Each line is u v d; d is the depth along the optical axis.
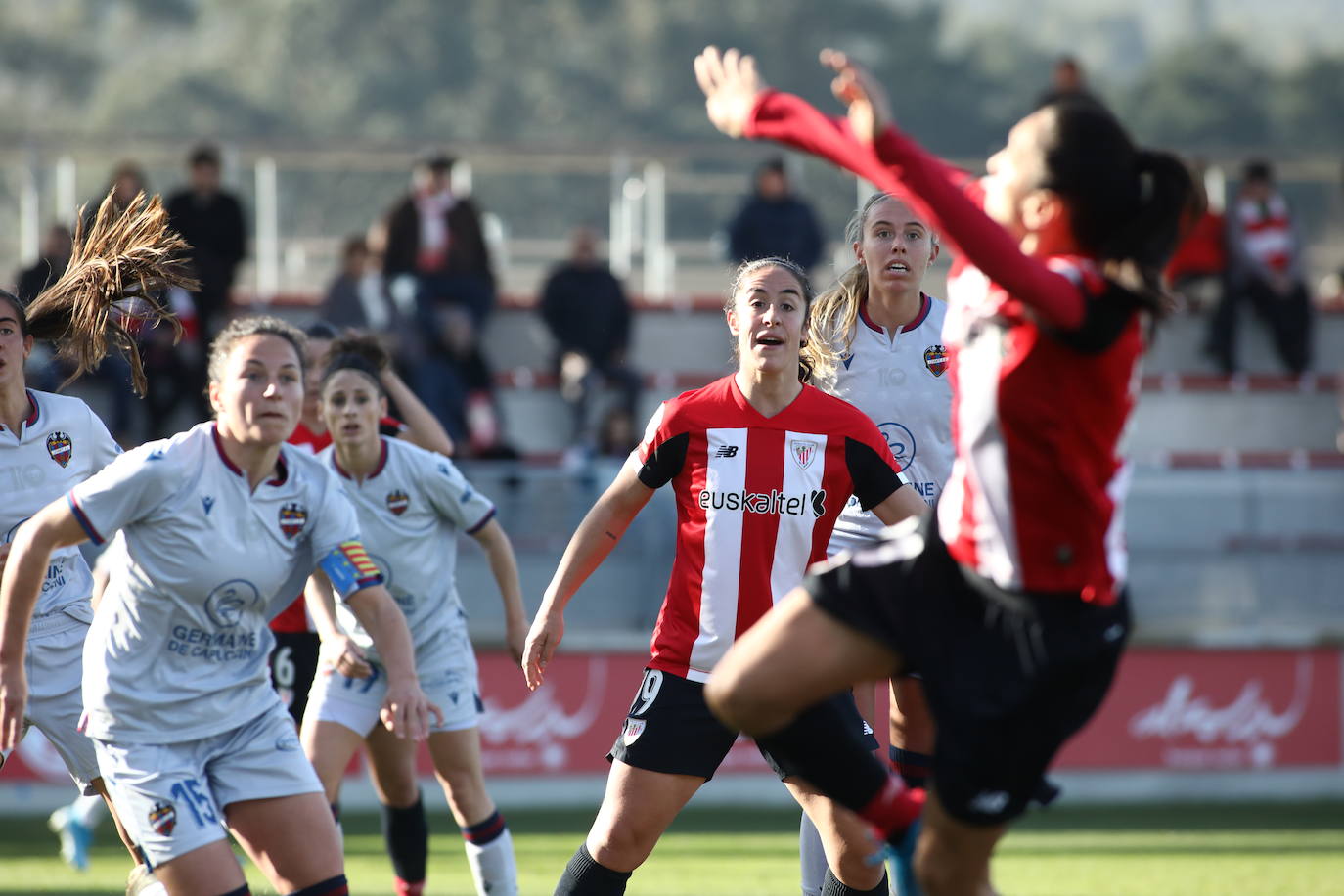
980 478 11.79
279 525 14.73
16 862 28.17
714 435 16.16
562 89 139.00
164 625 14.59
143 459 14.26
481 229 43.84
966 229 10.42
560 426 47.41
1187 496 39.09
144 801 14.48
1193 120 155.62
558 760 37.56
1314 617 39.34
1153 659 38.97
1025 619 11.81
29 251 47.44
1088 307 11.07
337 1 141.62
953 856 12.43
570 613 37.72
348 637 19.28
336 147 51.16
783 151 53.62
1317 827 33.78
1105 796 38.69
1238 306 49.78
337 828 16.05
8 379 17.00
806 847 18.05
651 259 53.81
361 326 42.41
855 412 16.41
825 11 146.38
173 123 140.00
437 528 20.22
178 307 40.28
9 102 145.88
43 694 17.36
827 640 12.32
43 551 14.21
